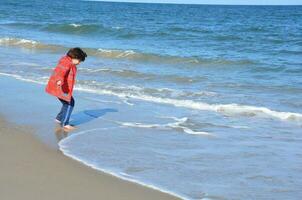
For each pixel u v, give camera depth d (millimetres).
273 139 8500
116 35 33000
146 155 7219
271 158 7324
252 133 8883
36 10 72000
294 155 7523
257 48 26594
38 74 14789
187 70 17234
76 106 10656
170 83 14211
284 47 27328
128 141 7992
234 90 13352
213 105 11141
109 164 6695
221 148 7789
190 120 9711
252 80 15156
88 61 19094
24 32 33688
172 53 22781
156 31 35344
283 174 6602
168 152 7438
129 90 12781
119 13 73250
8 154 6930
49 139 7891
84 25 35531
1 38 25406
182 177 6305
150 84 13891
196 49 25484
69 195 5469
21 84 12945
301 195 5863
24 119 9117
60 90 8648
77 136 8172
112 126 8984
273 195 5836
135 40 30344
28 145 7441
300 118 10180
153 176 6289
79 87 12992
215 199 5613
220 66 18562
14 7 80250
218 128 9172
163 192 5727
